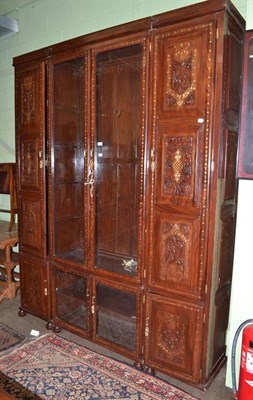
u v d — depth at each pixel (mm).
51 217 2309
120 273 1965
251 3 1597
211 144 1559
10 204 3143
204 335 1698
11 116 3350
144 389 1799
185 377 1771
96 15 2605
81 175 2266
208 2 1499
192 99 1587
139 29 1723
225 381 1868
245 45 1596
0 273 3252
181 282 1722
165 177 1712
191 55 1570
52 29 2936
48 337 2318
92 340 2158
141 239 1843
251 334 1570
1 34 3271
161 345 1841
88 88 2002
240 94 1677
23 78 2336
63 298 2332
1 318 2602
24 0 3057
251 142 1638
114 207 2113
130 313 1997
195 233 1649
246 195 1708
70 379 1872
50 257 2348
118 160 2125
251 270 1734
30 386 1812
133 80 2006
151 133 1739
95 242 2107
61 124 2271
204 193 1601
